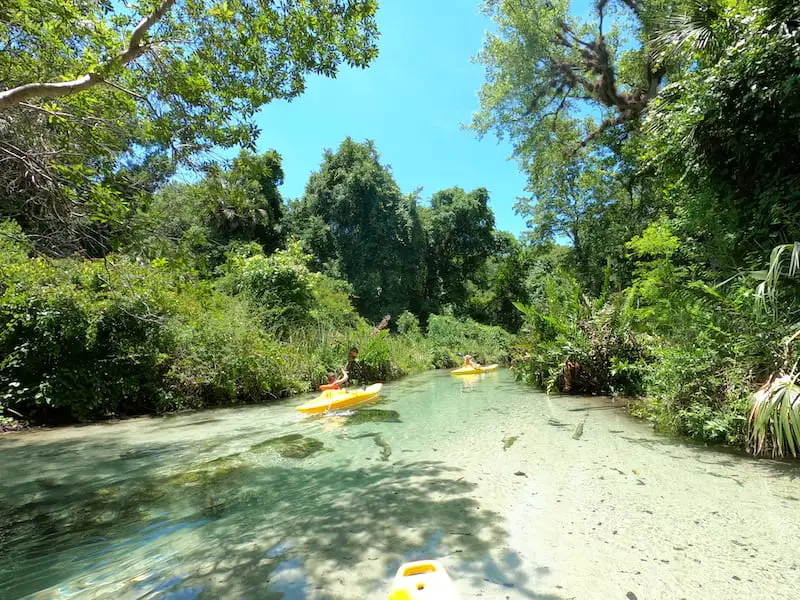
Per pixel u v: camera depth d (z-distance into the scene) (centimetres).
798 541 276
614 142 1953
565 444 523
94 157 553
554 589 232
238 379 1021
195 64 527
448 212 3434
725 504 333
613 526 306
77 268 879
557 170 2155
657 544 279
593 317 952
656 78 1537
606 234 1969
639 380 806
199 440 625
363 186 2703
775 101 579
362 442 579
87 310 864
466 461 474
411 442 569
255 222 2183
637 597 224
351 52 589
